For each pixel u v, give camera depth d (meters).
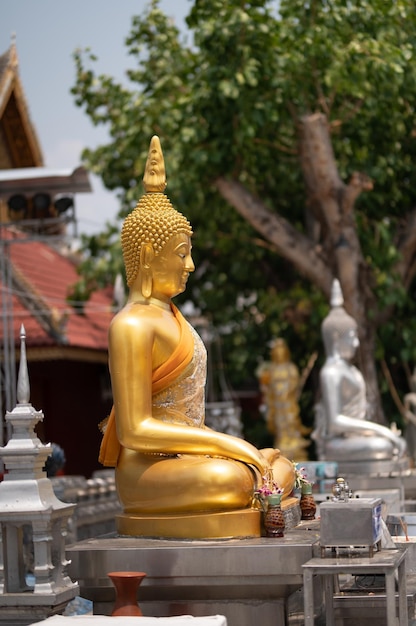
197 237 19.69
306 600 6.59
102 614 7.73
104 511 14.23
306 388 21.81
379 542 7.27
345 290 16.61
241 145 16.23
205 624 5.85
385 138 17.55
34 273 20.73
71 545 7.63
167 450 7.87
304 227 20.30
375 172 17.53
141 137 17.45
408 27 16.48
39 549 6.94
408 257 18.16
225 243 20.12
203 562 7.30
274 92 16.19
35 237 15.97
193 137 16.12
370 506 6.91
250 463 7.92
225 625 6.04
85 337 19.33
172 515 7.72
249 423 22.44
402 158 18.38
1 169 22.17
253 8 15.89
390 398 20.22
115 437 8.29
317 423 13.98
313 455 21.39
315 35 15.52
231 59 15.63
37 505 6.95
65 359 18.45
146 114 17.41
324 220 16.97
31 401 18.92
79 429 20.17
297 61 15.57
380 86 16.08
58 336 17.44
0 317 17.75
